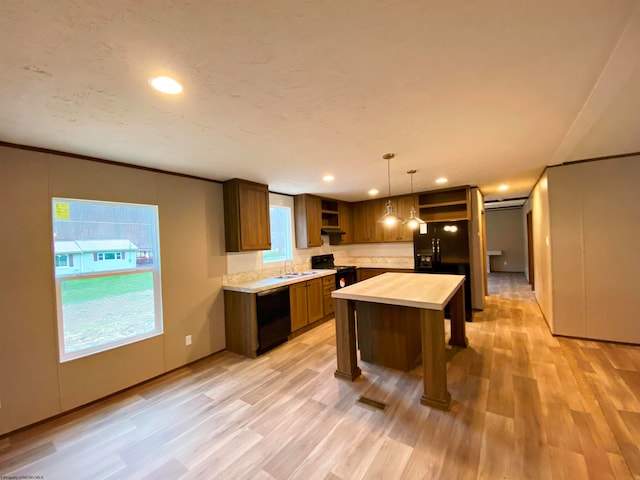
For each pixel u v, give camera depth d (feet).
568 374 9.11
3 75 4.48
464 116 6.77
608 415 7.05
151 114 6.09
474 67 4.82
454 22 3.77
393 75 4.99
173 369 10.68
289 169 11.09
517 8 3.56
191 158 9.29
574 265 11.88
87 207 8.89
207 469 5.90
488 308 17.35
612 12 3.63
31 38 3.68
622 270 11.16
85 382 8.49
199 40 3.91
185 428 7.26
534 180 15.26
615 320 11.32
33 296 7.70
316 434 6.81
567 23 3.83
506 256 32.78
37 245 7.79
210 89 5.20
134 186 9.84
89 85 4.90
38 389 7.70
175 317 10.84
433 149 9.21
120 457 6.35
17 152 7.52
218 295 12.46
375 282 11.21
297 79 5.00
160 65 4.43
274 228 16.05
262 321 11.94
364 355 10.85
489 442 6.31
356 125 7.10
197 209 11.78
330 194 17.39
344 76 4.96
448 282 10.69
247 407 8.07
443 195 17.81
